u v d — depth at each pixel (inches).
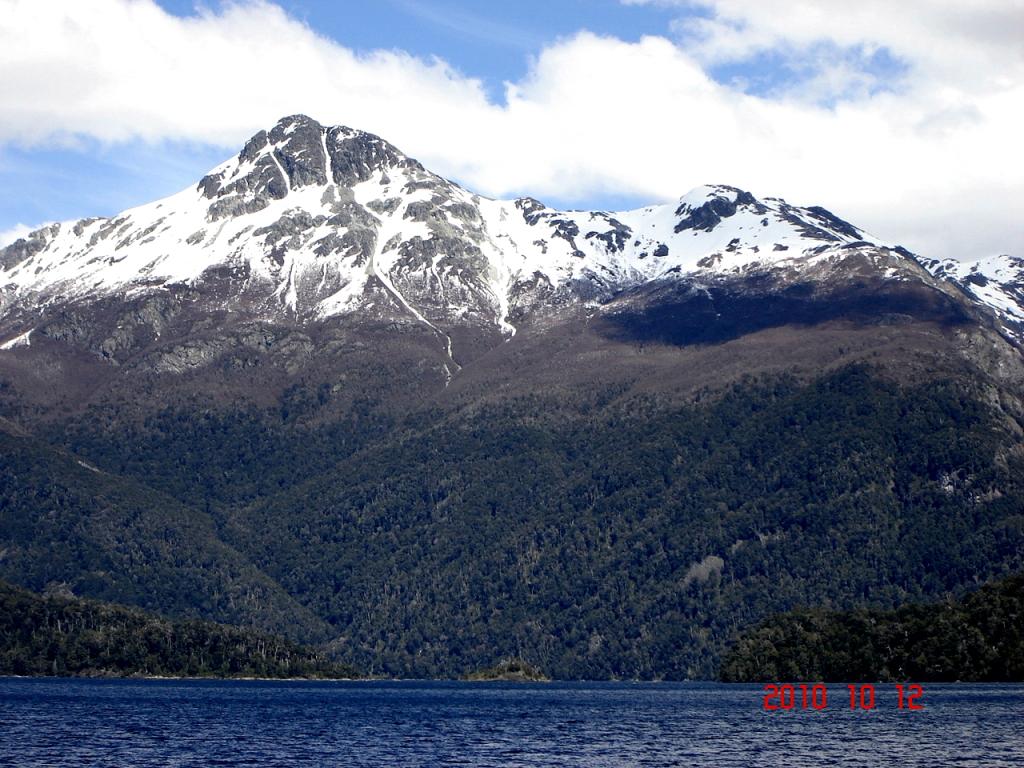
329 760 7647.6
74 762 7347.4
